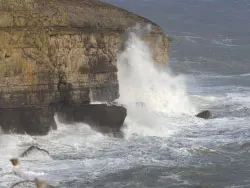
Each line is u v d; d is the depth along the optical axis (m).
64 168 45.38
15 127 53.12
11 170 43.66
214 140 55.88
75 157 49.22
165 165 46.69
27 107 53.75
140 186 42.00
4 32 52.84
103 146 52.75
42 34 54.47
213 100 80.06
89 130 55.97
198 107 75.62
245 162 48.19
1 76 52.75
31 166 45.50
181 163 47.41
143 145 53.41
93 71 58.47
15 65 53.22
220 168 46.44
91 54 58.31
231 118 68.25
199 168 46.19
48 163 46.59
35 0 55.56
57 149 51.28
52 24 55.72
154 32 72.19
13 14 53.78
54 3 57.72
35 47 54.22
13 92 53.19
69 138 53.94
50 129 54.62
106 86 59.56
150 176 44.09
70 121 56.38
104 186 41.72
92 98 58.47
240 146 53.25
